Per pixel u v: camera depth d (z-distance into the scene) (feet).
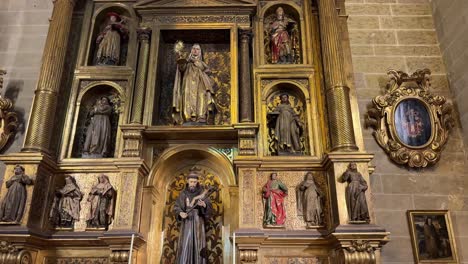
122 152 18.28
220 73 21.36
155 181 18.65
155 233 18.15
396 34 21.76
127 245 16.07
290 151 18.72
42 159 16.75
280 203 17.17
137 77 19.69
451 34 20.48
